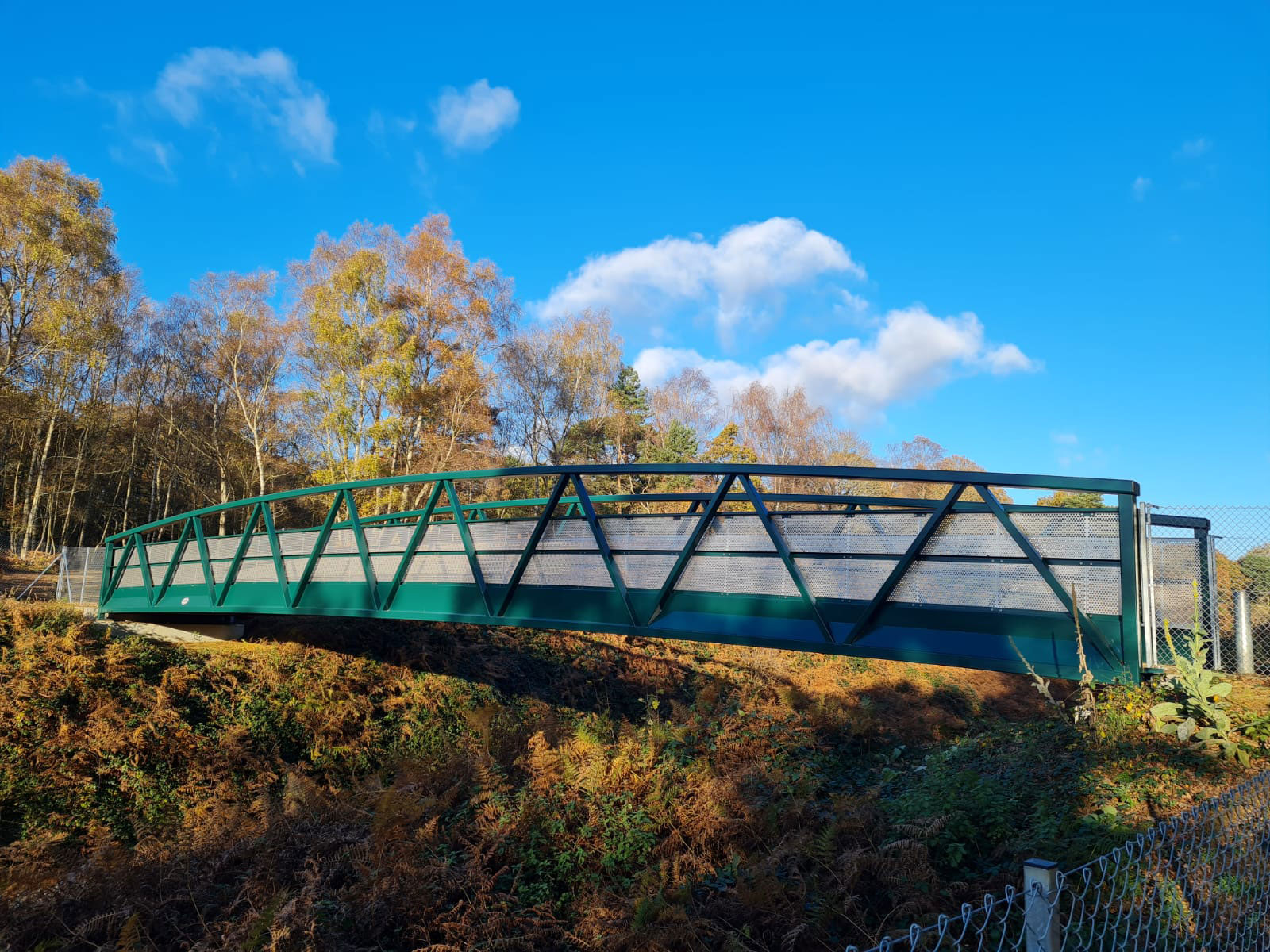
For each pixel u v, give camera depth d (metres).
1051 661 6.76
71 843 9.99
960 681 19.86
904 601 7.63
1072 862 5.43
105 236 34.28
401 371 30.94
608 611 9.43
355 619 18.06
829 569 8.12
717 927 6.41
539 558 10.25
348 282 31.67
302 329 32.53
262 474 34.44
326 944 6.11
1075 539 6.82
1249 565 8.91
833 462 43.47
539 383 38.59
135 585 17.47
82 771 10.89
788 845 7.40
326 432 33.19
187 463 39.81
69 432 37.56
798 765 11.44
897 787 9.59
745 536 8.69
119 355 38.69
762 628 8.35
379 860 7.34
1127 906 4.52
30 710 11.64
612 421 41.72
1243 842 4.37
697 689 18.86
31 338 33.03
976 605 7.25
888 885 6.34
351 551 12.84
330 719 13.59
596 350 40.75
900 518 7.80
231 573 14.51
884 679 19.67
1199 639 7.19
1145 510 7.99
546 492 38.88
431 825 7.94
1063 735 7.83
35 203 31.67
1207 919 4.12
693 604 8.90
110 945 6.43
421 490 32.66
